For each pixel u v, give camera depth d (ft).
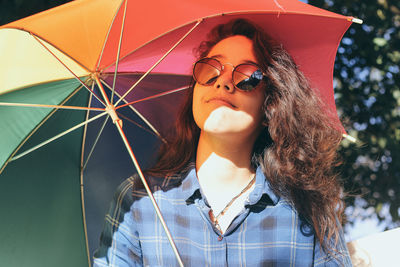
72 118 6.28
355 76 15.21
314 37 5.60
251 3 4.99
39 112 5.76
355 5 15.03
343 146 13.93
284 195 5.29
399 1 15.16
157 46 5.87
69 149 6.42
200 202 5.15
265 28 5.66
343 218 6.47
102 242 5.60
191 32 5.81
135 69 6.24
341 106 14.79
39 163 6.09
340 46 15.16
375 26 15.12
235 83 4.99
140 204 5.40
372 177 14.99
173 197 5.32
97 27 5.26
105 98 5.41
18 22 4.94
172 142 6.04
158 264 5.24
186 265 5.13
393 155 15.03
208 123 4.98
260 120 5.32
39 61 5.55
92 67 5.70
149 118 6.89
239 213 5.05
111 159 6.80
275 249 5.11
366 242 6.66
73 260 6.46
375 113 15.08
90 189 6.65
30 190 6.03
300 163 5.44
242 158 5.23
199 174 5.31
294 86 5.46
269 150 5.37
